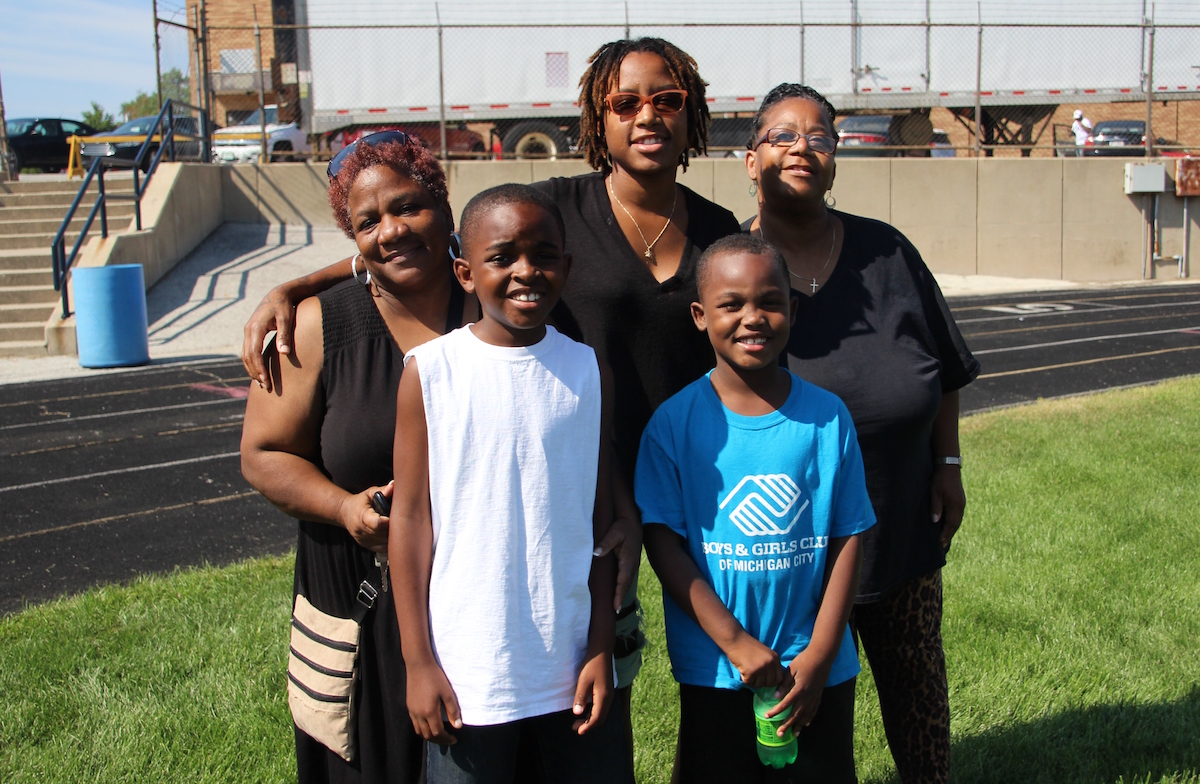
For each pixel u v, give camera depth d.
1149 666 3.74
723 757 2.30
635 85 2.50
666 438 2.33
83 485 6.95
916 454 2.59
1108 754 3.18
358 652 2.14
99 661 3.90
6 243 15.09
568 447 2.04
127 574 5.28
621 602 2.14
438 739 1.97
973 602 4.32
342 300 2.16
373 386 2.11
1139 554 4.83
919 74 18.84
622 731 2.19
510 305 1.99
